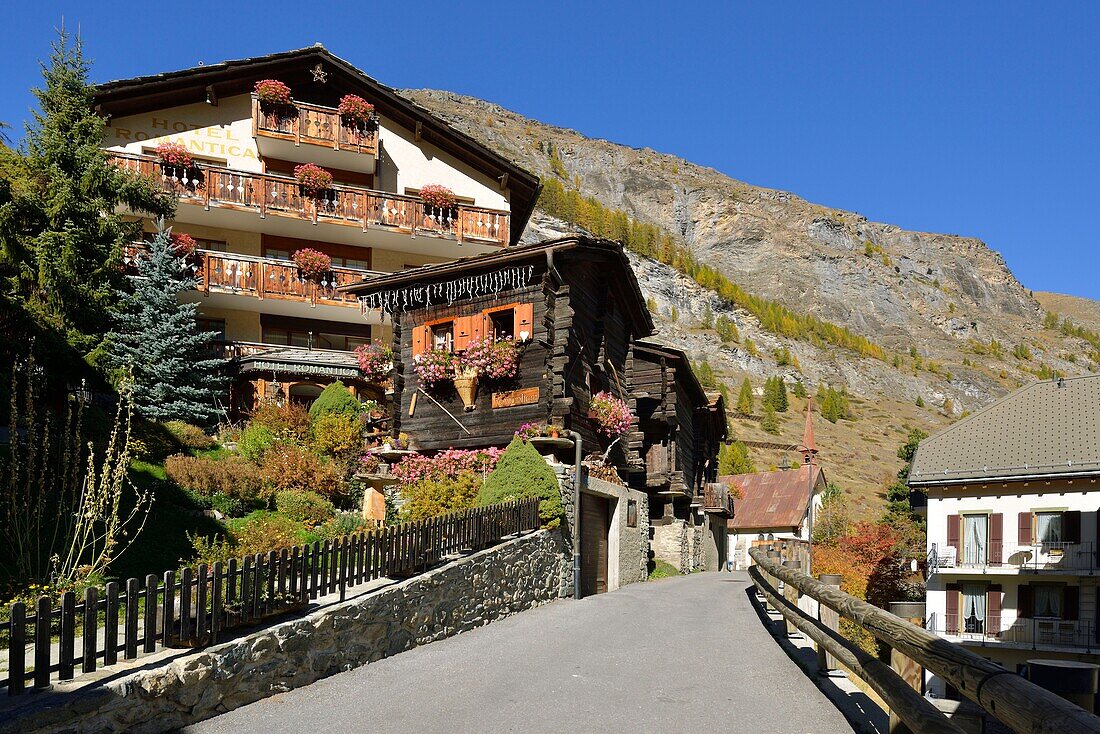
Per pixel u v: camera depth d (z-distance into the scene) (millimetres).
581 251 17453
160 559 10453
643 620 12422
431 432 18188
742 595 17000
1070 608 26453
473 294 18172
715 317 151125
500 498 14523
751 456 95875
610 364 20406
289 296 25031
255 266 24703
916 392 151625
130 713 5781
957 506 29141
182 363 19953
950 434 30750
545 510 14555
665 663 8922
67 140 19562
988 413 30922
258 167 26594
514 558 13000
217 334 22031
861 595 38062
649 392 25125
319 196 25859
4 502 8844
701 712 6809
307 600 8188
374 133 26984
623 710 6863
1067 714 2990
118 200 19969
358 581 9172
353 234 27016
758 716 6676
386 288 19062
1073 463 26609
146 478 13352
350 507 16297
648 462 25172
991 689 3717
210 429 19516
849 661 6770
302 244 27359
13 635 5367
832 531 51406
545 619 12320
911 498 32156
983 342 196250
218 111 26281
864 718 6500
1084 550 26266
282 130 25766
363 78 27297
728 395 119188
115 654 6141
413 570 10258
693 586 19516
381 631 9031
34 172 18703
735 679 8109
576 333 18062
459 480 15336
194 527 12273
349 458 18297
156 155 24469
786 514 54344
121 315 19656
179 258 22328
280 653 7445
